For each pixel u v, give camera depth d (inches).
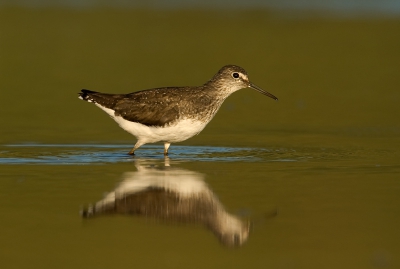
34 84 965.8
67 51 1131.9
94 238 446.9
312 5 1480.1
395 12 1413.6
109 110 658.8
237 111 886.4
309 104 911.7
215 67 1055.0
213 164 623.2
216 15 1401.3
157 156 659.4
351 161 636.7
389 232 454.6
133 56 1112.8
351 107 893.8
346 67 1089.4
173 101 642.8
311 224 468.4
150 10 1444.4
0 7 1428.4
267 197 522.9
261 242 442.6
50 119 820.0
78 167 608.4
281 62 1103.0
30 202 508.1
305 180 568.4
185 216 485.7
